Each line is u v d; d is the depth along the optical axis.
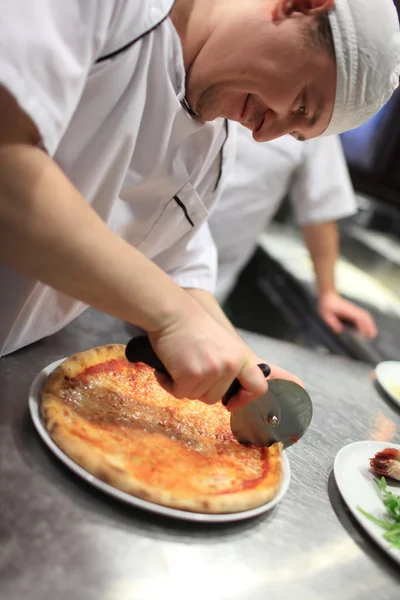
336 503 0.84
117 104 0.80
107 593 0.56
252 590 0.63
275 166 1.93
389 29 0.77
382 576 0.71
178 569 0.62
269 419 0.83
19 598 0.53
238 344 0.74
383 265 2.65
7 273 0.85
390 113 2.98
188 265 1.20
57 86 0.61
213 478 0.74
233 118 0.85
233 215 1.98
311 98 0.78
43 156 0.62
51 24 0.61
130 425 0.79
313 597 0.65
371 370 1.45
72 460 0.67
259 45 0.74
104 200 0.89
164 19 0.79
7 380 0.84
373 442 1.01
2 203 0.59
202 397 0.73
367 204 3.05
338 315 1.99
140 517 0.67
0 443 0.70
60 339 1.04
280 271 2.49
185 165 1.00
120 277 0.64
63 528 0.62
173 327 0.69
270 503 0.74
